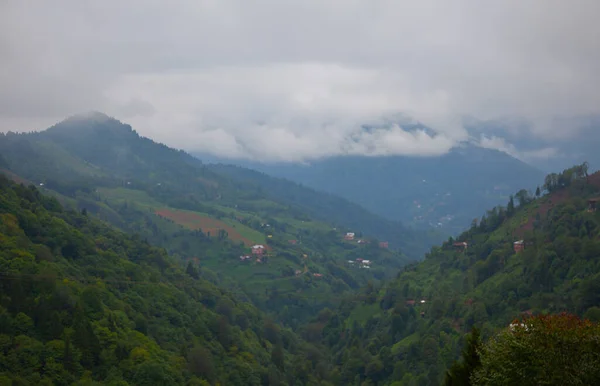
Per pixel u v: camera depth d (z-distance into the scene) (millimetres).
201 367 78688
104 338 69062
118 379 64750
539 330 31781
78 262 88750
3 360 58031
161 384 67562
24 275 69688
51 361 60531
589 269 89375
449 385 40594
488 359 33812
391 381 93438
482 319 93938
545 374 30594
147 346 73938
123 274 93562
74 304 70812
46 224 90500
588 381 29891
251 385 84938
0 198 86625
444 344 93812
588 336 30703
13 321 63031
